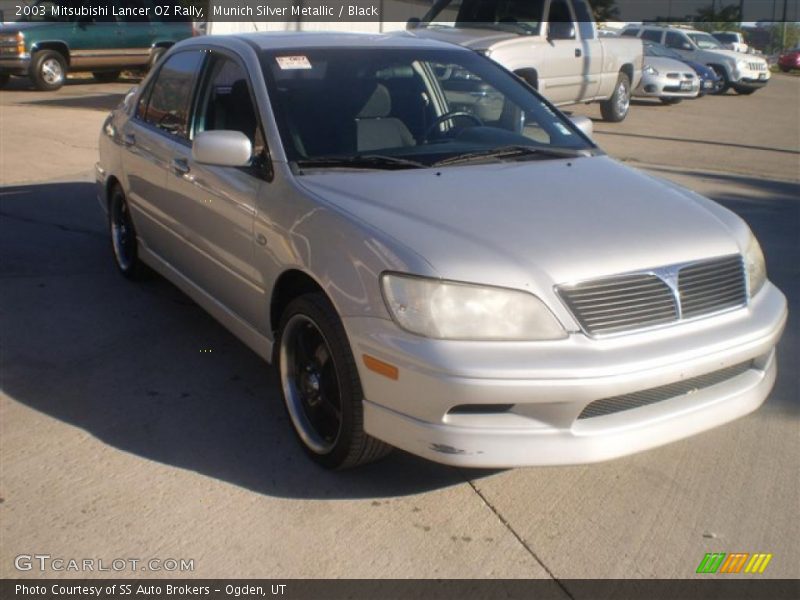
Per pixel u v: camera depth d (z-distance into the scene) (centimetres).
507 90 500
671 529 343
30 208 817
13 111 1428
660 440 335
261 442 405
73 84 1952
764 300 376
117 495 361
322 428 382
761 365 373
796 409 445
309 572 315
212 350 509
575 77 1292
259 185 412
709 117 1744
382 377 327
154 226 545
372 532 338
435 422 318
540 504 359
